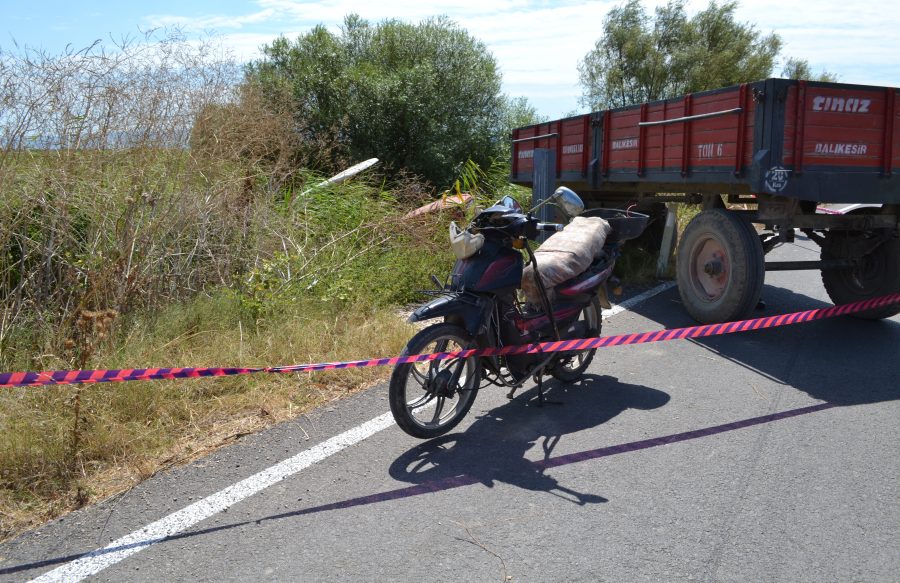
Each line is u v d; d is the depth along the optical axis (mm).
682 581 2770
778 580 2770
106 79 6043
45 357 4828
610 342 4512
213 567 2893
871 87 5754
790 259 10734
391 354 5523
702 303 6754
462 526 3197
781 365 5531
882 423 4316
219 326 5746
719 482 3578
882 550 2959
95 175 5902
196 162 6641
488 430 4312
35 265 5531
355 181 10391
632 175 7633
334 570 2865
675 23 25781
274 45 18484
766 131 5520
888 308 6648
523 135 10633
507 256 4273
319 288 6855
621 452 3963
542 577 2809
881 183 5949
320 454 3941
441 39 19844
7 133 5457
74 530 3178
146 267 5922
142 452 3863
